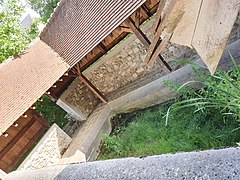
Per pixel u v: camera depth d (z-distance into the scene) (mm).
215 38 1954
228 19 1812
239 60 4141
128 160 1529
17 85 8070
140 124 5480
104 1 6383
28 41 12469
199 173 1120
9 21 11445
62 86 9500
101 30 6375
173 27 2062
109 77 8711
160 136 4188
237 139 2611
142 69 7715
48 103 10773
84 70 9086
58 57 8562
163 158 1357
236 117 2510
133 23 5855
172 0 1715
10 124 6805
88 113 9547
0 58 10445
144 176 1302
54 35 9281
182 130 3738
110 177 1459
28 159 6695
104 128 7520
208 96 3133
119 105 7648
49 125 9859
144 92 6695
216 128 3133
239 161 1061
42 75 8195
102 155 6285
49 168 2094
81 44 7461
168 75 6270
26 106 7297
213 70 2146
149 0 6016
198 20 1987
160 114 5309
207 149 1248
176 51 6676
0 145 8172
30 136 9016
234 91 2207
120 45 7766
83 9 7457
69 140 8055
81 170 1728
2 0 11750
